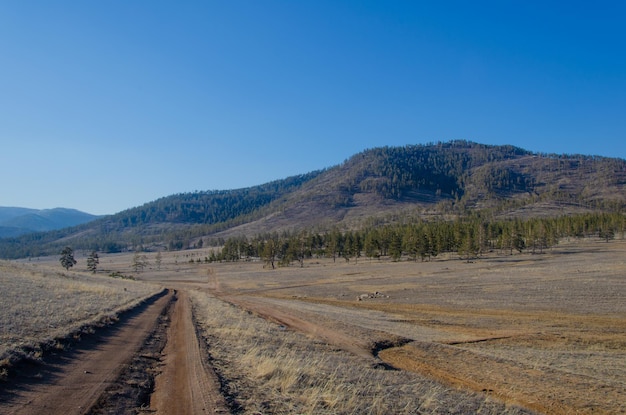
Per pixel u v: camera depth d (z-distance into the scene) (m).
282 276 92.75
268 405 8.54
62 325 15.34
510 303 37.91
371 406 9.20
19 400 7.60
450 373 15.86
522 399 12.72
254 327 22.25
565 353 19.78
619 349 21.02
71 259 110.69
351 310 37.91
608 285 44.16
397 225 179.50
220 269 130.00
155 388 9.57
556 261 85.31
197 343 15.62
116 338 15.80
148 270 141.88
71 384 9.04
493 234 129.25
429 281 64.12
